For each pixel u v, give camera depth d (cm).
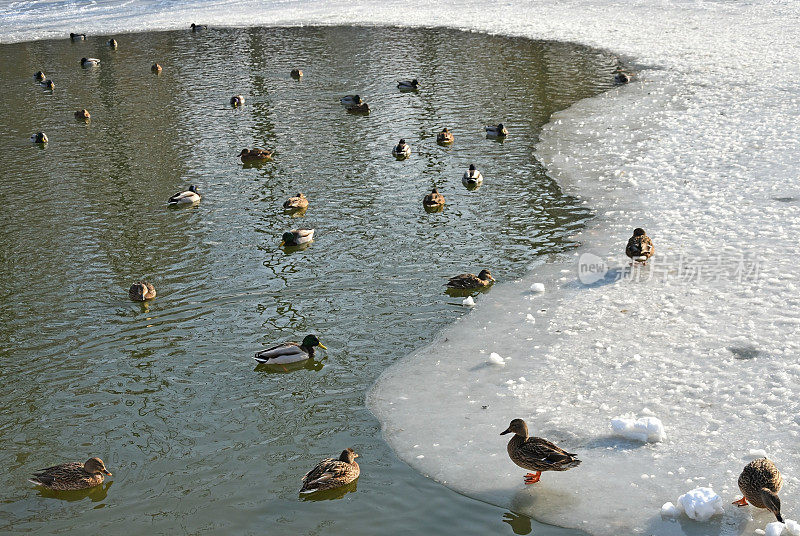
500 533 1084
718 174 2459
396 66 4475
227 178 2778
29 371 1578
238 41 5488
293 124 3438
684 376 1422
